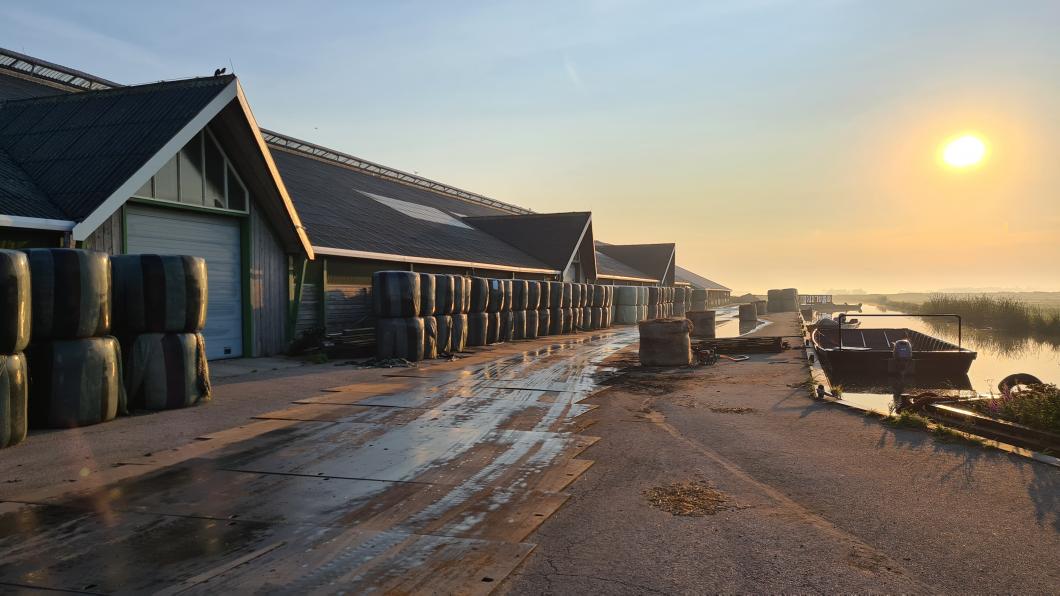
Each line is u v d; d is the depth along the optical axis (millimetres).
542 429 7883
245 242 14570
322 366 14422
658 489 5434
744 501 5086
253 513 4789
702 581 3629
